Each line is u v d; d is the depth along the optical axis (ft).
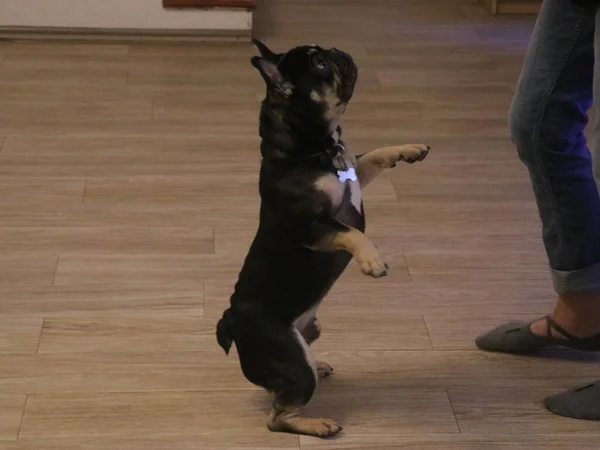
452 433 6.39
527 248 8.79
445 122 11.63
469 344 7.37
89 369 6.95
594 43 5.46
